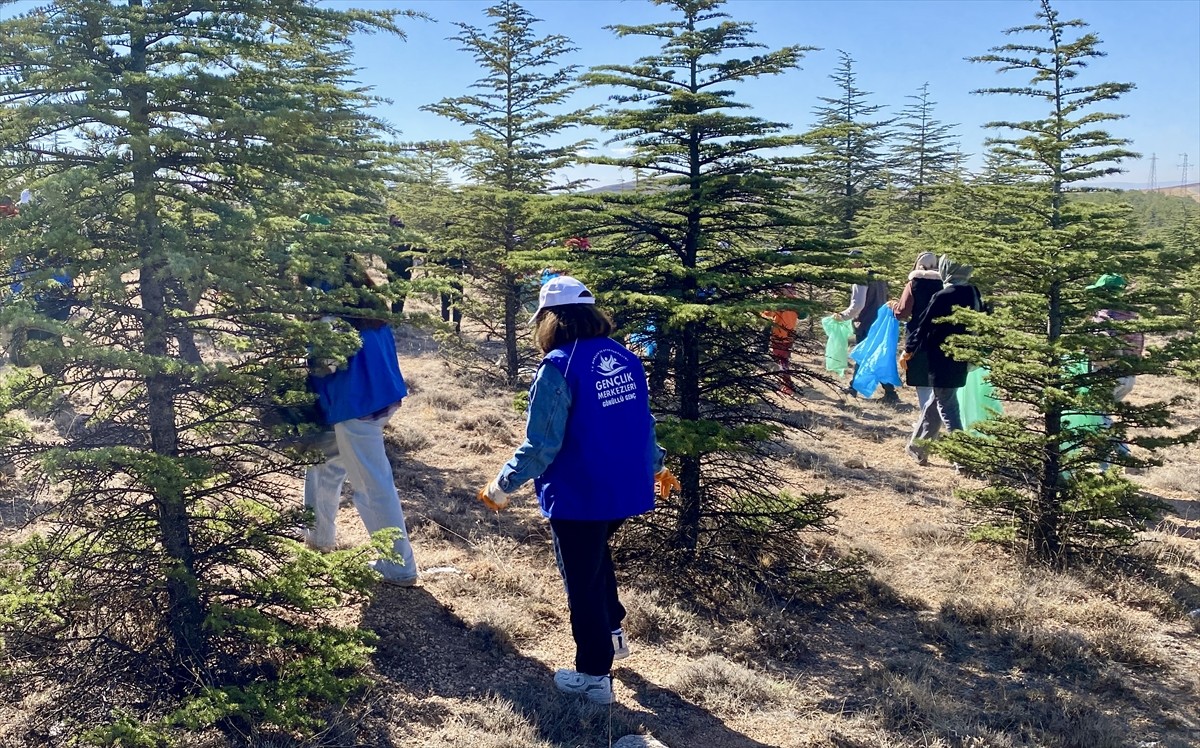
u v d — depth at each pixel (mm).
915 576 6020
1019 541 6324
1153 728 4160
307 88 3912
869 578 5781
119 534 3855
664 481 4668
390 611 4836
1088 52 6098
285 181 3777
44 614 3693
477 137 10977
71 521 3814
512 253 5637
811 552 6297
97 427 3881
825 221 5438
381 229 4434
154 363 3248
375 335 4891
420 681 4188
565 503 3891
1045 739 3994
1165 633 5246
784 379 5656
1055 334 6281
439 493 7242
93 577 3848
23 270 3445
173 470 3369
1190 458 9781
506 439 9164
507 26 11180
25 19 3299
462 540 6203
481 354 12688
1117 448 6340
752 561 5781
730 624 5133
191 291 3373
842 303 6203
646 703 4211
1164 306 6293
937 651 4969
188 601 3824
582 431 3822
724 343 5617
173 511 3779
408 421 9664
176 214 3971
